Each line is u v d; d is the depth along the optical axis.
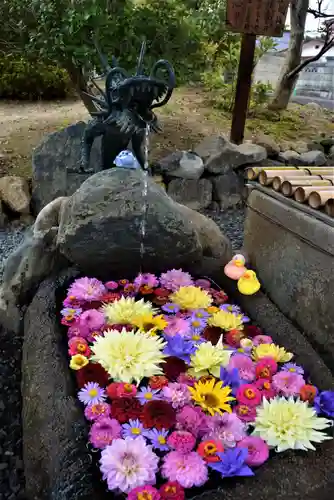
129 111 2.10
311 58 5.07
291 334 1.65
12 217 3.74
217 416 1.26
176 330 1.65
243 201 4.27
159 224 1.74
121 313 1.66
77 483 1.06
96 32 3.58
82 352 1.50
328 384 1.42
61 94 6.21
